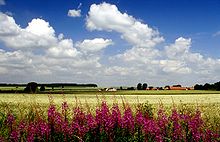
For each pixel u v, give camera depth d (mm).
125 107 13328
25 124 12492
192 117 13258
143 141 12336
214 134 12508
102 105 12758
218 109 32281
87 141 12211
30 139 11570
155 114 23719
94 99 54344
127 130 12531
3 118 13914
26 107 29531
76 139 12109
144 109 18906
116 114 12633
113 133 12430
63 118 12750
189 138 12523
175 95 80500
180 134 12453
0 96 58094
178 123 12641
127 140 12367
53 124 12156
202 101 50969
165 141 12414
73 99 52438
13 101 42312
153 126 12305
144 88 142750
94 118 12844
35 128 11898
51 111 12344
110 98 60219
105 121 12383
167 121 12891
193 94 88438
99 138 12273
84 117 12703
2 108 23016
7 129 12742
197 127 12625
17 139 11531
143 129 12445
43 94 72562
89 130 12312
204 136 12430
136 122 12789
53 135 12055
